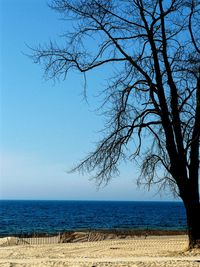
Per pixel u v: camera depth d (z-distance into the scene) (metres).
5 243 36.81
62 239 40.25
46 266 19.73
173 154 23.27
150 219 109.56
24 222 93.56
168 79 23.25
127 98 23.19
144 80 23.50
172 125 23.31
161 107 23.30
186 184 23.38
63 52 23.41
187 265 18.72
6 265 20.14
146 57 23.75
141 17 23.34
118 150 23.17
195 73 23.00
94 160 23.33
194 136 23.12
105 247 30.67
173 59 23.27
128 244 32.75
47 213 148.25
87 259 22.14
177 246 29.47
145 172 23.86
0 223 89.12
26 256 26.17
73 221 98.81
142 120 23.41
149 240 36.41
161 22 23.28
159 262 19.64
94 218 113.50
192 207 23.52
